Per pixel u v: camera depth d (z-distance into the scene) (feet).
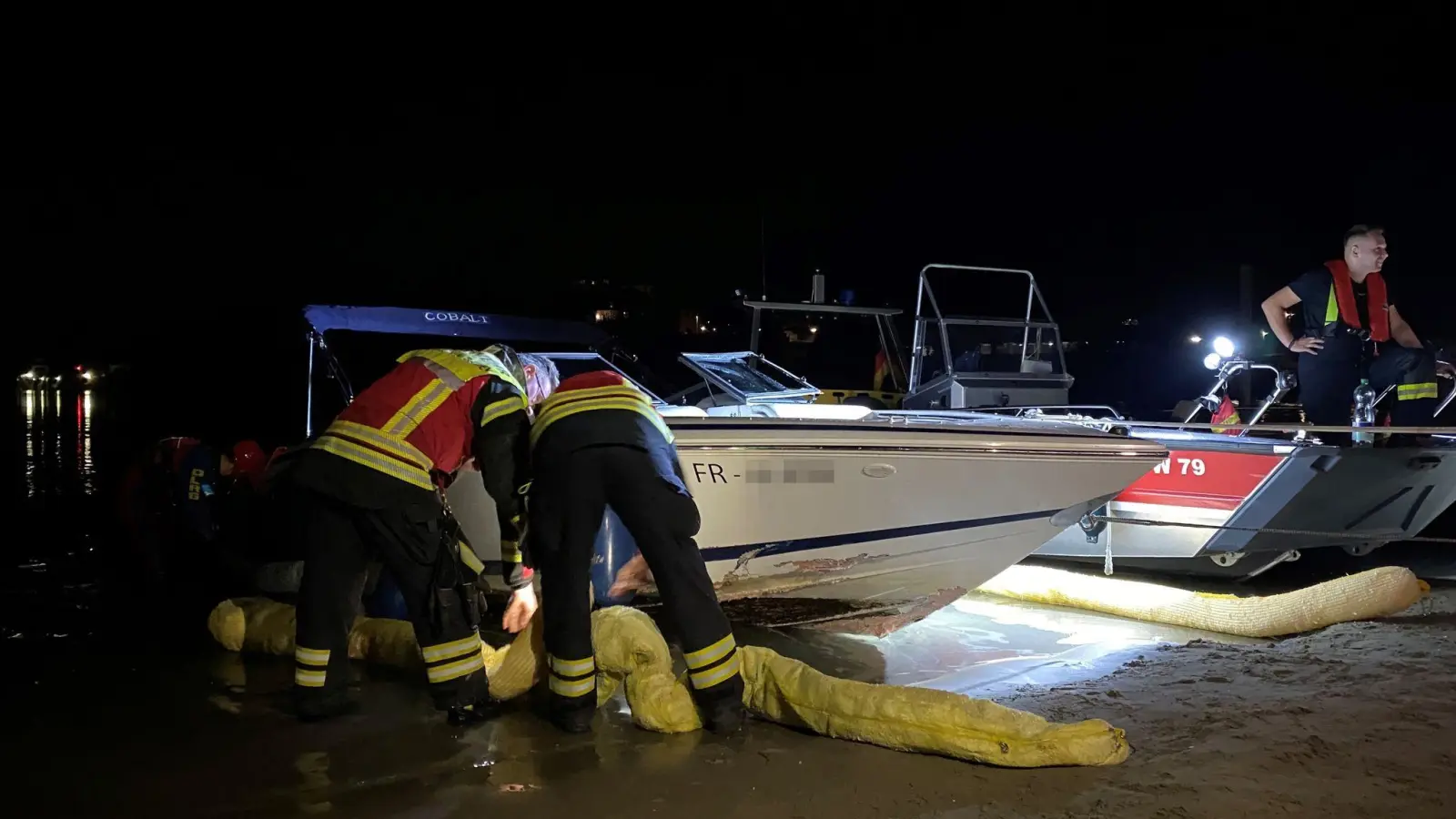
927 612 15.34
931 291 21.40
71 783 9.93
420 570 11.12
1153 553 17.79
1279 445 16.49
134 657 14.48
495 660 12.10
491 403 11.11
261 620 14.46
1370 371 19.93
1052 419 16.92
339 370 17.34
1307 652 12.76
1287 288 19.88
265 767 10.24
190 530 19.70
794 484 13.42
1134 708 10.94
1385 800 8.34
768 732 10.94
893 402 22.09
